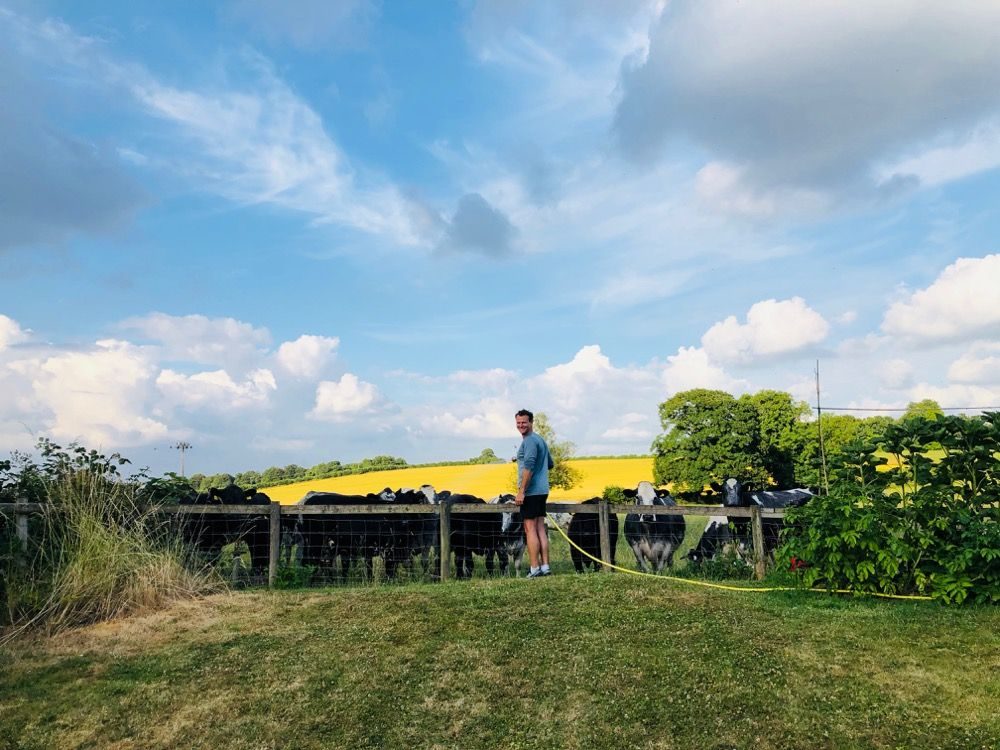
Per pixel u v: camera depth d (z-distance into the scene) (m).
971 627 6.74
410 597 8.43
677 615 7.44
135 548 9.01
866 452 8.57
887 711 5.31
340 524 12.70
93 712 5.86
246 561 12.58
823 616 7.30
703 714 5.46
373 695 6.02
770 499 14.47
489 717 5.65
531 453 9.64
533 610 7.73
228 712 5.82
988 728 4.99
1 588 8.17
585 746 5.21
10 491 9.65
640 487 14.48
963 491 8.09
